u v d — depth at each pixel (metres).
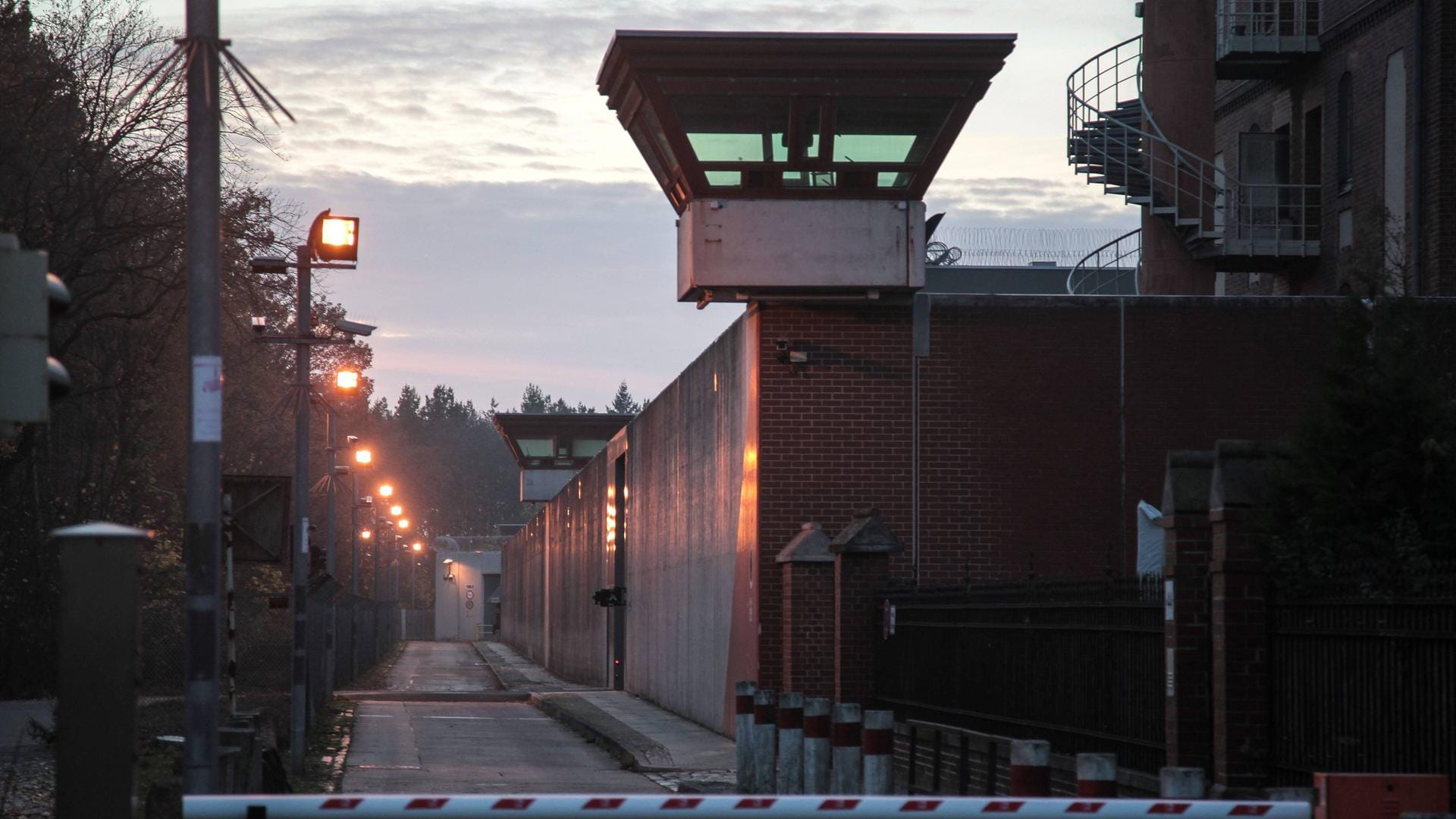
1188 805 12.12
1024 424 43.56
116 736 11.70
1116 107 59.59
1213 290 58.31
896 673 34.09
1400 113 54.22
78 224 56.12
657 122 41.34
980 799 12.09
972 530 43.31
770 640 43.50
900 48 40.75
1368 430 20.38
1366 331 22.03
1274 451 20.58
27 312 11.69
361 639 102.75
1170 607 20.73
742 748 32.88
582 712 61.88
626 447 82.69
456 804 12.02
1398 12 54.56
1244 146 61.25
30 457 65.88
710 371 55.00
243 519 37.22
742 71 40.62
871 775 25.00
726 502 50.78
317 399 40.47
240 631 80.31
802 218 42.00
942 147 41.72
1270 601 19.67
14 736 41.50
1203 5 56.44
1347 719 18.09
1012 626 26.92
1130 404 43.66
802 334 43.62
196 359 17.20
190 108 17.25
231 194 61.28
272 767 28.69
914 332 43.59
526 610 158.75
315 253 36.44
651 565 72.94
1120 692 22.70
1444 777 12.99
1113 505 43.50
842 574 36.09
